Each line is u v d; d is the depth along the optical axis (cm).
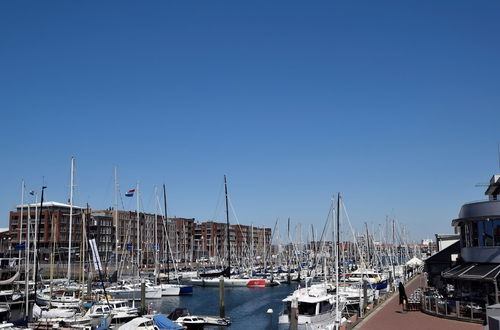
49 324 5038
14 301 7100
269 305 8169
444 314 4091
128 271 12444
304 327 4459
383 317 4244
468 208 4825
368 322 4003
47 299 7144
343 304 5434
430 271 7069
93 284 9600
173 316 5734
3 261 11712
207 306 8144
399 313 4447
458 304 3966
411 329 3616
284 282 12000
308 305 4609
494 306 2614
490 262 4503
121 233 18312
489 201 4584
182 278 12988
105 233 17650
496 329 2253
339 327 3988
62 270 12512
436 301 4231
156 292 9056
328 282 9531
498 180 5438
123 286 9112
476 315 3834
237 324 6191
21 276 9025
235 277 12206
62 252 13725
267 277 12200
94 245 6169
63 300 7062
